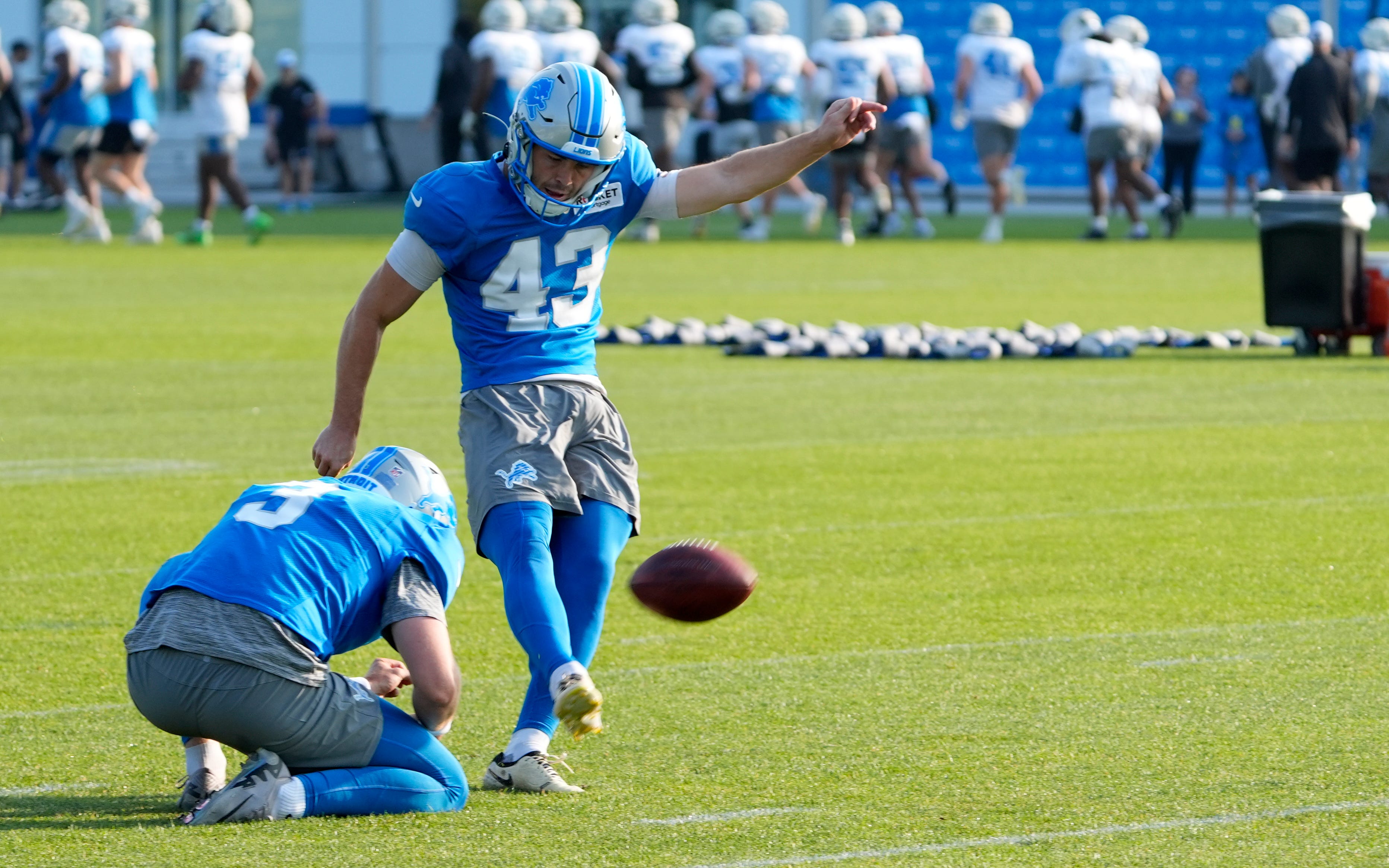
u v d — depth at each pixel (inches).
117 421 1691.7
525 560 695.7
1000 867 623.8
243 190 3789.4
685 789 716.0
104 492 1365.7
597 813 685.3
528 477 714.2
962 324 2480.3
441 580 694.5
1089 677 885.8
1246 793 705.0
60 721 820.6
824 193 4411.9
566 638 678.5
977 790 712.4
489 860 630.5
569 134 705.6
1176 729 794.8
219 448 1552.7
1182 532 1232.2
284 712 662.5
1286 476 1430.9
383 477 711.7
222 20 3666.3
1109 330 2417.6
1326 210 2090.3
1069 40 4001.0
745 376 2007.9
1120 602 1042.1
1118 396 1863.9
